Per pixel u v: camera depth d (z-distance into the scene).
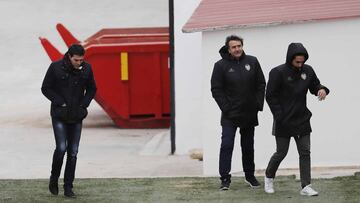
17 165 59.12
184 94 63.41
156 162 59.41
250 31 51.66
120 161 60.22
